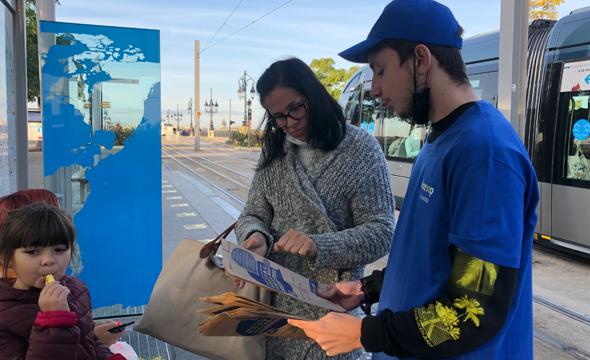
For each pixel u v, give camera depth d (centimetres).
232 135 4453
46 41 293
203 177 1441
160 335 163
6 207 170
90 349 163
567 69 542
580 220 524
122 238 320
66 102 301
